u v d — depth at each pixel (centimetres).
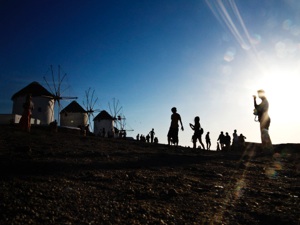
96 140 1405
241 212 307
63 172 439
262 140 1089
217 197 369
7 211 249
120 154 780
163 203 327
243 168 657
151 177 465
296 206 333
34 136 1146
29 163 488
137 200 329
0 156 548
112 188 371
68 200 300
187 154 985
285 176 556
